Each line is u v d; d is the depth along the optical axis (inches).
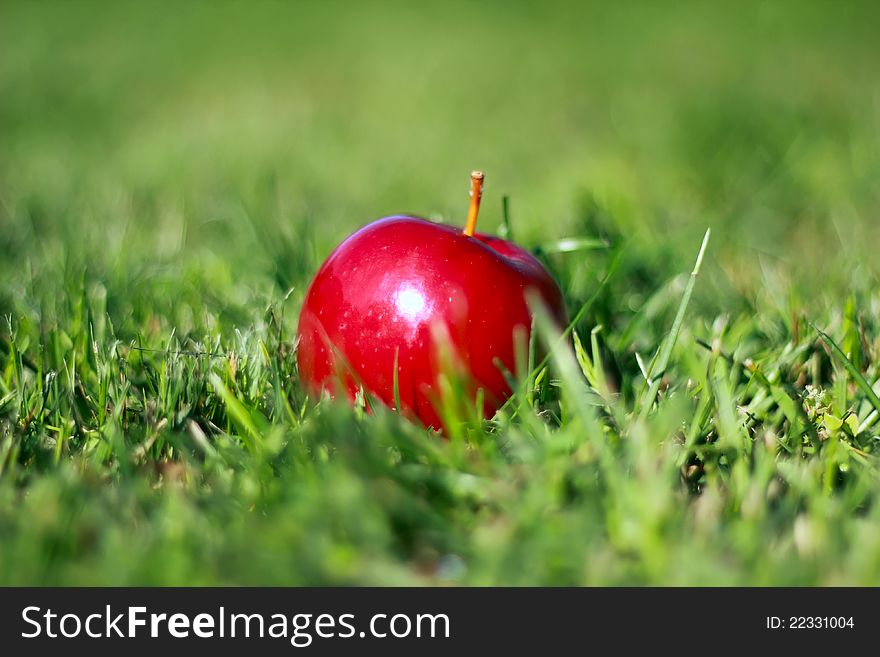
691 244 33.1
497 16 104.6
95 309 30.1
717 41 83.2
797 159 41.3
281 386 28.1
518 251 28.2
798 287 31.0
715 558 26.0
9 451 27.0
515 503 26.4
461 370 27.5
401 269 27.6
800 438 27.4
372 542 26.0
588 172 41.8
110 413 28.0
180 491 26.5
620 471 26.6
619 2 108.8
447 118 59.7
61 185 40.9
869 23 86.5
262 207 37.0
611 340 29.7
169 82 73.0
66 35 93.4
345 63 81.0
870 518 26.3
